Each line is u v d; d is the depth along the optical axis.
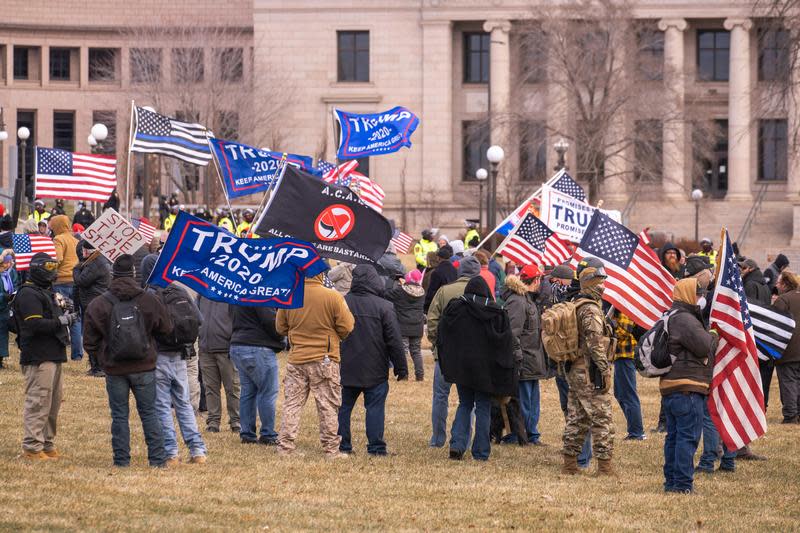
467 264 47.16
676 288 39.16
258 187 59.84
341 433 45.56
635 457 46.59
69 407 54.81
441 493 38.41
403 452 46.56
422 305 67.56
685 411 39.06
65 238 69.12
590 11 182.38
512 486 39.97
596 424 42.19
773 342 48.75
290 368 43.69
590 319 41.19
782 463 46.94
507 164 194.75
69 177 75.44
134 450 44.72
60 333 41.81
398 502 36.66
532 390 49.09
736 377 41.00
